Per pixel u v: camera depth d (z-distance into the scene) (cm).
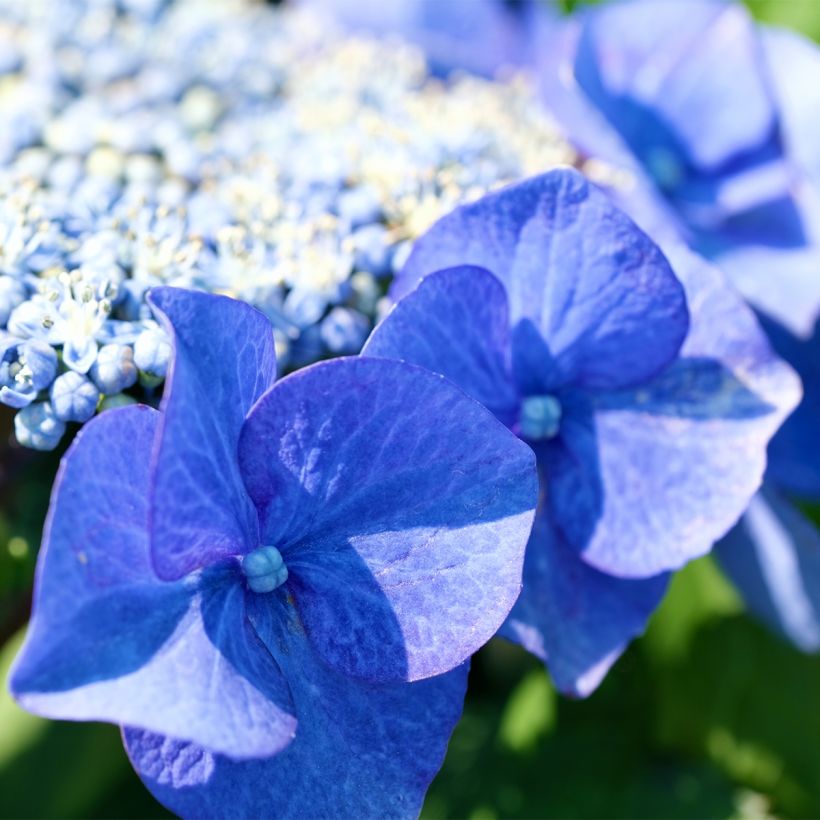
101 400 13
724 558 17
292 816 12
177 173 16
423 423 12
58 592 11
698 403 14
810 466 17
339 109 17
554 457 14
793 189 18
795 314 17
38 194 15
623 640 14
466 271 13
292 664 12
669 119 18
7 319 13
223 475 12
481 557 12
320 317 15
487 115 17
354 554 12
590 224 13
